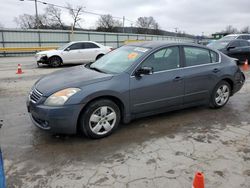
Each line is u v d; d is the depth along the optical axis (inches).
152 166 127.0
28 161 132.1
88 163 130.2
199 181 89.7
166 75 180.2
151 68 171.2
